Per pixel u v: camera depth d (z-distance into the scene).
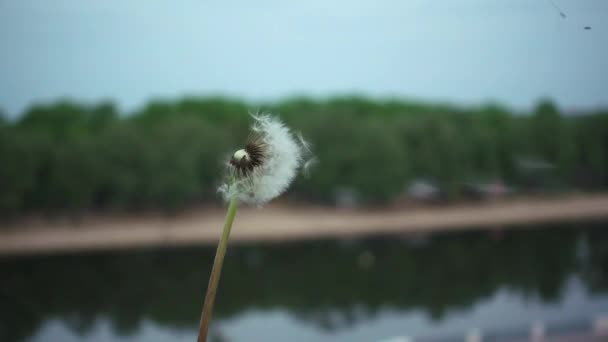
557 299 30.61
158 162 57.19
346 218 55.81
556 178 55.06
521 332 25.19
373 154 61.97
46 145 52.66
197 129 62.09
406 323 29.31
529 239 45.41
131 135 58.06
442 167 62.56
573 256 40.22
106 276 39.00
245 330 29.19
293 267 41.72
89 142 56.12
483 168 60.66
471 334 25.83
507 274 38.34
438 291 35.41
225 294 36.75
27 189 50.09
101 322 31.36
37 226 49.19
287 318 31.11
